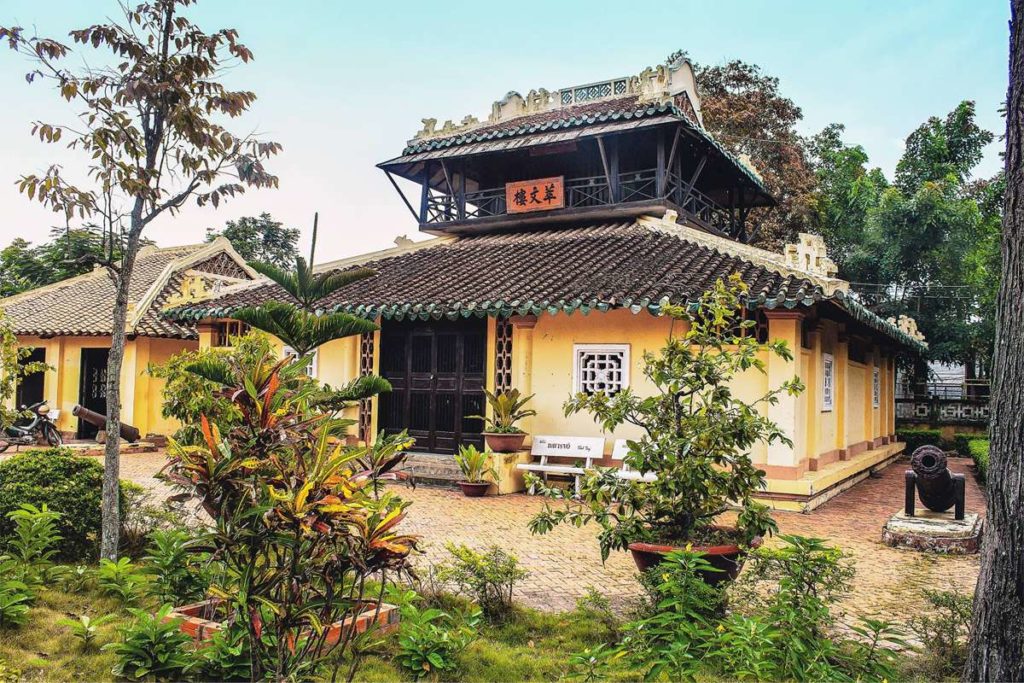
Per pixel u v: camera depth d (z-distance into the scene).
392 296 13.57
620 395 6.36
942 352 23.11
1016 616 3.45
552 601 6.61
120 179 6.41
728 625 4.35
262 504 3.74
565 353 13.09
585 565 7.95
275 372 4.02
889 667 4.49
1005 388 3.61
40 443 17.89
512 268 14.10
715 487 5.74
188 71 6.43
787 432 11.17
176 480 3.75
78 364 20.08
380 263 16.52
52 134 6.24
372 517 3.83
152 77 6.35
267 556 3.97
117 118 6.40
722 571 5.20
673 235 14.46
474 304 12.27
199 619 5.04
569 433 12.98
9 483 7.07
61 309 20.89
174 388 9.78
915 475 9.99
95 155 6.47
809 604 4.47
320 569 3.83
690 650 4.45
